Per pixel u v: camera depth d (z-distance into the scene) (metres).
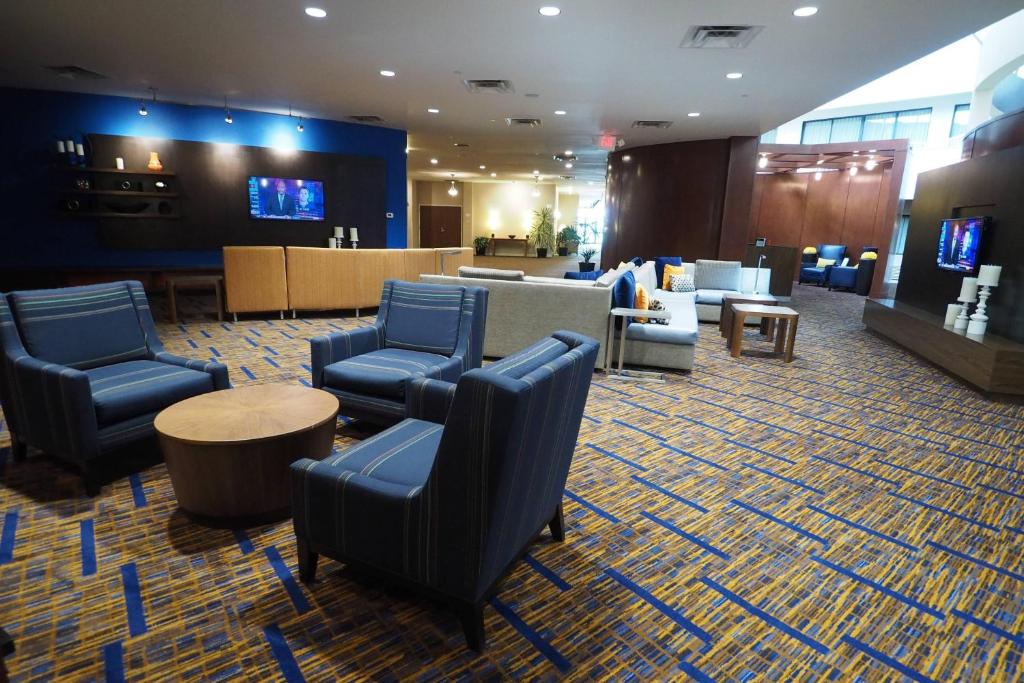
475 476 1.36
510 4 3.76
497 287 4.57
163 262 7.68
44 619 1.61
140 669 1.44
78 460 2.29
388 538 1.54
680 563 1.99
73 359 2.65
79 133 7.04
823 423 3.52
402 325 3.34
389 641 1.56
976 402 4.06
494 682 1.43
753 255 9.52
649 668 1.51
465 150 10.80
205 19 4.23
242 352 4.74
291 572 1.85
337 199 8.41
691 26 4.05
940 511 2.43
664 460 2.87
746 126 7.83
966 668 1.55
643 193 10.05
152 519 2.15
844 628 1.69
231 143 7.68
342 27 4.32
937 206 6.28
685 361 4.58
